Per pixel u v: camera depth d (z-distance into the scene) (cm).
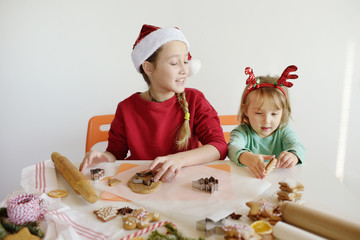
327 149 200
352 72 190
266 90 123
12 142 205
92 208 72
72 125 205
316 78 192
